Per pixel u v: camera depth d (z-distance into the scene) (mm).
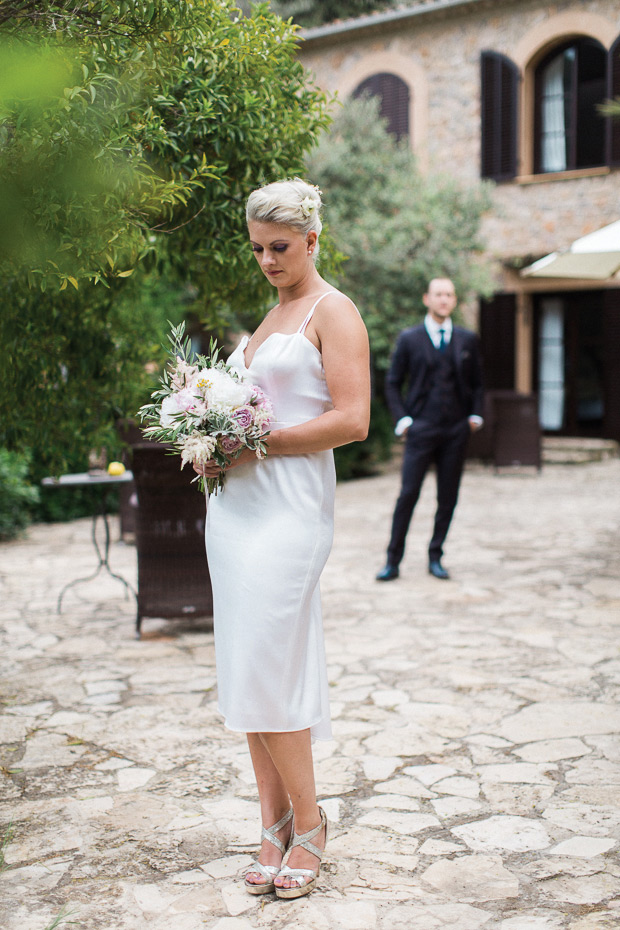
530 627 4699
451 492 5832
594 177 12852
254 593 2172
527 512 8594
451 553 6746
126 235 2654
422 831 2566
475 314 14148
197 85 3139
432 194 11750
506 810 2680
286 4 20250
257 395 2172
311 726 2238
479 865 2363
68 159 1945
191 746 3242
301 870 2256
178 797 2830
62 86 1110
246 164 3389
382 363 11750
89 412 4184
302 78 3611
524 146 13312
